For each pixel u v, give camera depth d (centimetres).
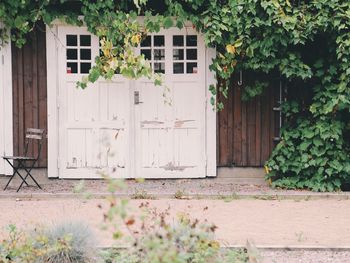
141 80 1362
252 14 1278
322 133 1298
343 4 1270
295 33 1265
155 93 1364
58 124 1360
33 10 1310
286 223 1070
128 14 1310
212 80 1360
